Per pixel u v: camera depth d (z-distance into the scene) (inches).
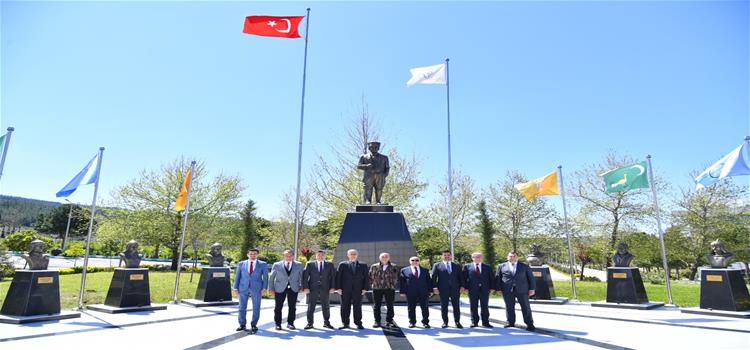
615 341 275.7
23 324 327.3
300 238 1469.0
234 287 316.2
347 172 979.3
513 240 1154.7
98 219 1348.4
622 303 457.7
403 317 382.0
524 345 263.4
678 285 850.8
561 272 1569.9
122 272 411.8
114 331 308.2
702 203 1082.7
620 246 476.1
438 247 1205.7
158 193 1310.3
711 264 412.2
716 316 382.3
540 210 1156.5
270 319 369.7
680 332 308.0
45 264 362.0
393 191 979.3
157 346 258.1
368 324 343.3
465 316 394.0
